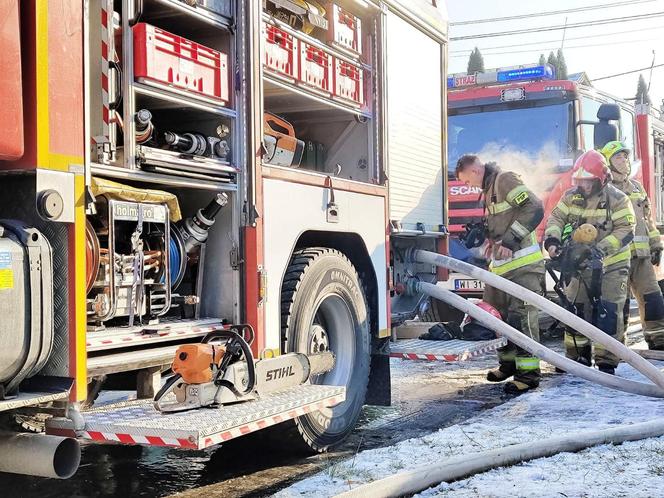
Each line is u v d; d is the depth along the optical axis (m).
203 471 4.58
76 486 4.29
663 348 8.76
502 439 4.98
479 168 7.25
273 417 3.88
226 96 4.32
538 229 10.40
